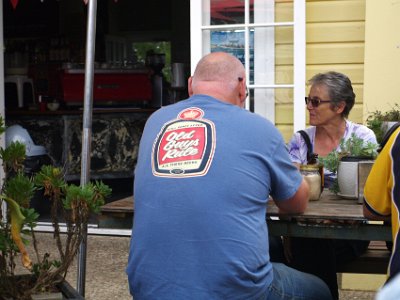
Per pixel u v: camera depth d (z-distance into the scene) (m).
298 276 2.80
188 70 9.83
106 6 11.59
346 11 5.20
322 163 3.30
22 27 10.73
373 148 3.21
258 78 5.45
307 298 2.73
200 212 2.46
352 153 3.27
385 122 4.12
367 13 5.02
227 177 2.50
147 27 12.23
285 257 3.58
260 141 2.61
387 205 2.56
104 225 3.07
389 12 4.98
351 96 3.90
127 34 12.33
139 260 2.54
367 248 3.81
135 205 2.62
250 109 5.46
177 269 2.45
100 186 2.83
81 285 3.18
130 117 8.48
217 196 2.48
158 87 9.34
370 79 5.04
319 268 3.46
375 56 5.02
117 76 8.74
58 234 2.84
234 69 2.78
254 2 5.39
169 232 2.48
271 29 5.38
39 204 7.32
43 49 9.87
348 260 3.63
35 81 9.13
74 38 10.25
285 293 2.69
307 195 2.76
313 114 3.92
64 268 2.75
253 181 2.54
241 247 2.46
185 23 12.12
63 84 8.42
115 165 8.40
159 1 12.15
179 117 2.70
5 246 2.63
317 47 5.29
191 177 2.51
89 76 3.39
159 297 2.46
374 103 5.04
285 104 5.40
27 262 2.61
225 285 2.43
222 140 2.57
